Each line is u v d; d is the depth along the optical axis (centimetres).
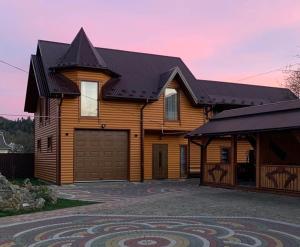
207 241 933
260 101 3356
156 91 2775
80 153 2539
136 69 2917
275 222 1168
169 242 926
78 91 2488
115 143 2653
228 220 1206
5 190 1477
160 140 2888
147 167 2823
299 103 1947
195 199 1728
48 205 1531
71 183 2491
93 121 2570
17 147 6347
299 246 885
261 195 1864
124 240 948
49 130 2691
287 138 2159
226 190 2125
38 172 2981
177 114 2869
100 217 1276
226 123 2281
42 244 916
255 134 2020
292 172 1795
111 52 2992
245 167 2411
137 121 2714
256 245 893
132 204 1580
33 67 2786
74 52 2570
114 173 2639
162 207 1489
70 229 1084
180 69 2930
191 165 3002
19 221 1213
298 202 1606
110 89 2631
